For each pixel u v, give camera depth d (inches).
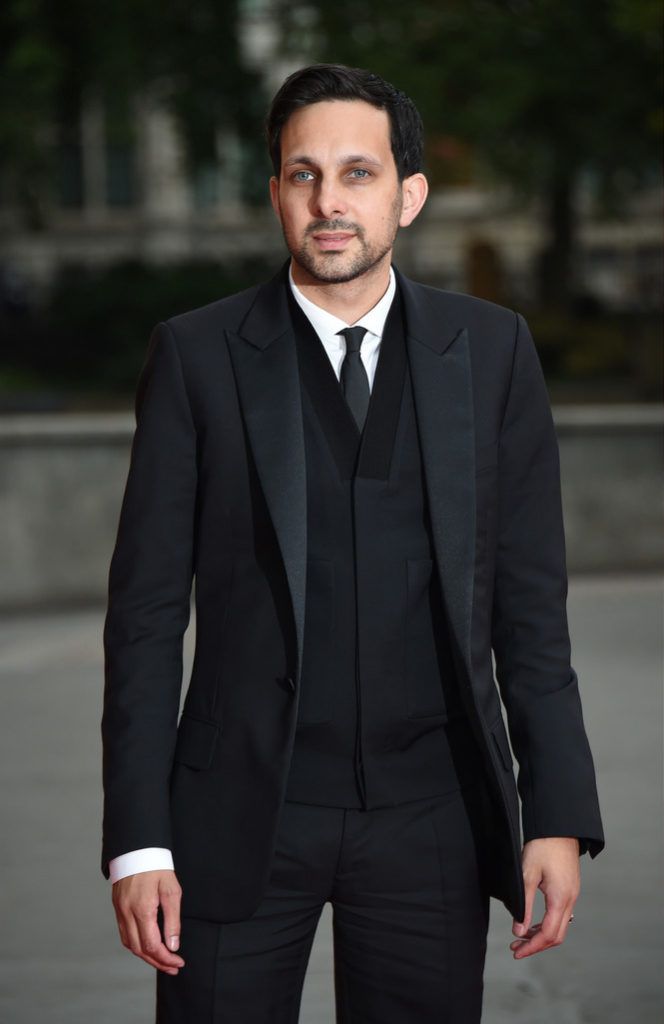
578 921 404.8
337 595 205.5
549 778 208.1
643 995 358.9
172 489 208.2
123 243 3526.1
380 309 211.3
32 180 2095.2
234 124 2240.4
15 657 756.0
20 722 614.2
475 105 2005.4
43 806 503.2
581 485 976.3
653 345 1813.5
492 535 210.8
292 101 205.6
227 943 206.1
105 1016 351.9
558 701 211.3
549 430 217.9
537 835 208.1
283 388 206.8
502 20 2038.6
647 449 980.6
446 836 208.7
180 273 2118.6
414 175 215.5
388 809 206.5
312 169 204.8
